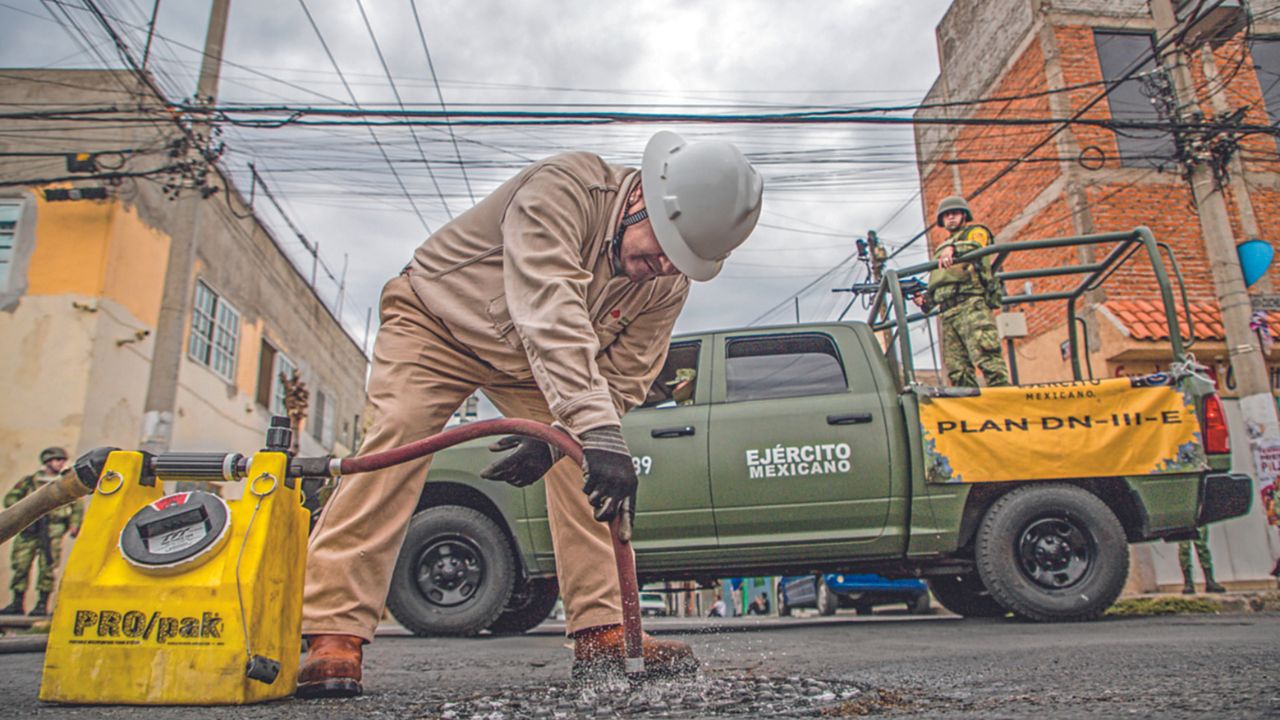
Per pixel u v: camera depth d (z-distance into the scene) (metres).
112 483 1.20
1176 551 7.32
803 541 3.80
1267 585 7.25
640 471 3.89
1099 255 8.72
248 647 1.13
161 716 1.02
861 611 9.12
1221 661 1.53
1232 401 7.74
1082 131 9.22
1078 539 3.72
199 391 11.65
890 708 1.03
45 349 9.20
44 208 9.56
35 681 1.75
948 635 3.06
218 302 12.36
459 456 3.97
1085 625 3.40
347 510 1.46
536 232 1.37
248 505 1.20
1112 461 3.76
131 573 1.15
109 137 10.06
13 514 1.19
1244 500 3.74
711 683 1.38
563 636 3.93
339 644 1.37
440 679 1.77
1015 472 3.75
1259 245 7.72
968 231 4.40
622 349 1.69
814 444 3.85
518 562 3.98
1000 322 5.48
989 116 10.74
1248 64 9.55
